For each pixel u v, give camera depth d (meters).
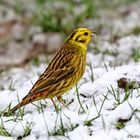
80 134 10.30
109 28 20.56
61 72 11.60
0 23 22.34
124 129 10.17
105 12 22.39
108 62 16.38
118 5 23.03
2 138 10.45
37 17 22.25
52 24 21.11
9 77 16.69
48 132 10.52
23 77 16.31
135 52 16.70
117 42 18.78
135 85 12.41
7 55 19.72
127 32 19.91
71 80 11.76
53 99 12.39
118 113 10.69
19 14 22.97
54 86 11.48
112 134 10.06
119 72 12.84
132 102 10.89
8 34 21.45
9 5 23.94
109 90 12.12
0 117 11.40
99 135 10.08
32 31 21.28
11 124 11.04
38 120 11.01
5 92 13.27
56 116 11.06
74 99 12.23
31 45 20.28
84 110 11.36
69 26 21.05
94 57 17.17
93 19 21.52
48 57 18.97
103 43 18.73
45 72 11.57
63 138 10.29
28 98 11.13
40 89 11.28
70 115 10.98
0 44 20.69
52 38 20.58
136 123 10.41
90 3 22.16
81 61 12.02
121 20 21.48
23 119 11.21
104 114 10.88
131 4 23.09
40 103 11.70
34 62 18.09
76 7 22.97
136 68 12.92
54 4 23.25
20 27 21.86
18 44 20.53
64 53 11.97
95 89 12.50
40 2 23.25
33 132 10.71
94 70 13.80
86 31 12.16
